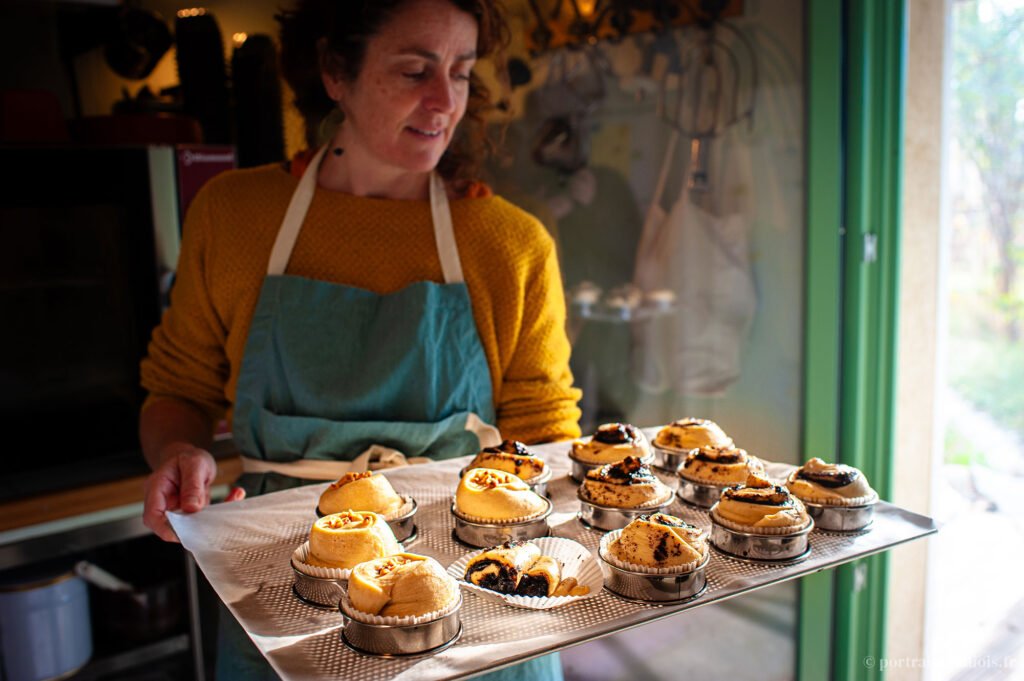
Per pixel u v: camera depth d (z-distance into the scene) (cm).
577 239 279
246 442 144
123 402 208
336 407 140
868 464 220
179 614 202
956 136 286
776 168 230
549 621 99
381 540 109
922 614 239
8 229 190
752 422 243
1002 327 335
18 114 209
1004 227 315
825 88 206
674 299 260
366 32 128
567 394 156
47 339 198
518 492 123
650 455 151
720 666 151
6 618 179
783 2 222
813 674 215
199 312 147
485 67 262
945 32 217
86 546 190
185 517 125
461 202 150
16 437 197
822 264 213
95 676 192
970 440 328
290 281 140
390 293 145
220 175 151
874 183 209
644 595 103
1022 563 276
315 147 153
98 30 234
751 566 112
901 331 227
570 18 267
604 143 271
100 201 199
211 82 249
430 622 91
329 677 87
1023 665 237
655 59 254
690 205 252
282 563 114
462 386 146
